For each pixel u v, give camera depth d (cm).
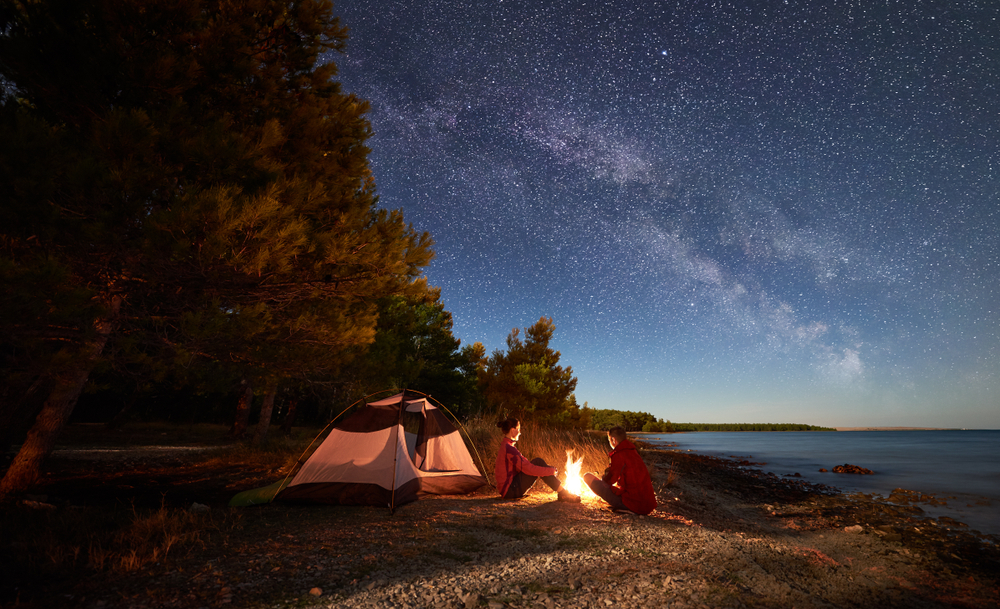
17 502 524
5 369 490
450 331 2564
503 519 540
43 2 558
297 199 576
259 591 308
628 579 348
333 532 458
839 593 369
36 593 298
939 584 425
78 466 922
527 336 2370
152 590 304
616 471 607
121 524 461
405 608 290
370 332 731
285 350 674
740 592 335
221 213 470
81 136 551
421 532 467
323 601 296
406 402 700
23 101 596
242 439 1778
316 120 721
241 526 473
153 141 501
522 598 310
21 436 1282
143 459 1058
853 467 1677
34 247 483
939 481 1418
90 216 500
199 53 641
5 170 423
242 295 620
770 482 1331
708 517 676
